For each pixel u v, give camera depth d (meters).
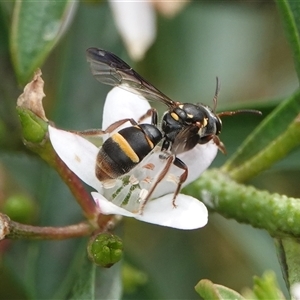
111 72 0.13
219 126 0.13
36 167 0.15
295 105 0.13
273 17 0.16
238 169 0.13
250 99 0.16
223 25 0.16
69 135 0.12
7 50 0.14
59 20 0.13
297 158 0.13
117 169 0.12
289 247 0.12
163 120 0.13
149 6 0.14
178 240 0.15
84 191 0.12
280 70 0.16
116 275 0.12
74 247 0.14
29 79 0.13
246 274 0.15
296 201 0.12
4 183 0.15
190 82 0.16
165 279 0.15
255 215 0.12
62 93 0.14
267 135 0.13
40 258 0.14
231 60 0.16
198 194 0.13
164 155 0.13
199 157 0.13
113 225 0.12
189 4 0.15
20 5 0.13
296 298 0.12
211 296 0.12
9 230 0.12
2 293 0.15
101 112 0.14
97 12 0.15
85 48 0.15
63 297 0.13
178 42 0.16
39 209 0.14
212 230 0.15
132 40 0.14
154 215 0.12
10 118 0.14
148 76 0.16
